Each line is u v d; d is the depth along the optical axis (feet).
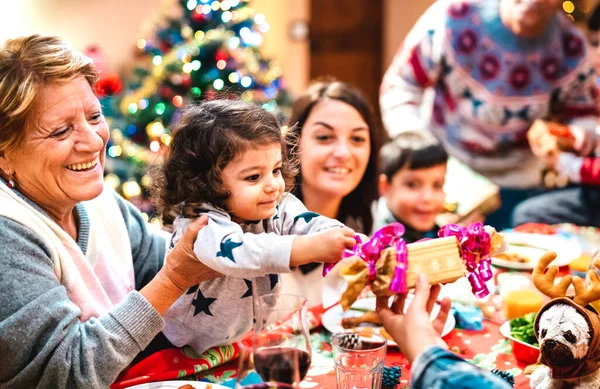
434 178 7.33
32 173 3.75
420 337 3.03
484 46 8.72
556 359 3.37
